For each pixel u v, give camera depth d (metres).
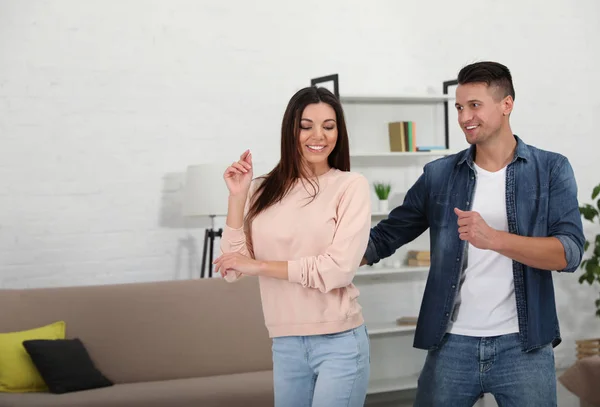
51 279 4.95
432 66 5.91
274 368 2.39
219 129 5.32
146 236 5.15
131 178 5.11
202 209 4.75
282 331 2.34
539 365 2.44
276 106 5.46
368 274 5.36
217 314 4.48
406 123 5.32
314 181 2.36
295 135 2.35
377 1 5.76
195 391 3.90
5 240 4.87
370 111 5.39
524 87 6.16
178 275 5.22
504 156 2.56
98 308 4.33
